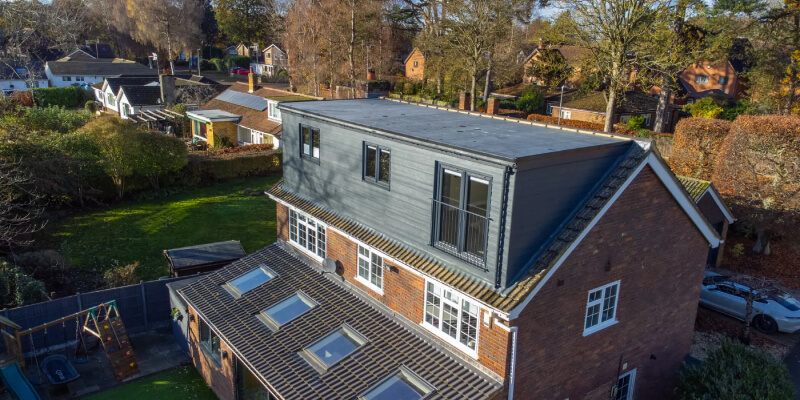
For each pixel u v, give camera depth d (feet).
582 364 37.55
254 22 307.99
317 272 49.65
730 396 38.86
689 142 85.97
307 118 48.73
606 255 35.99
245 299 47.78
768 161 71.31
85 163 91.15
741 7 112.98
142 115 153.99
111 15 279.28
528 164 29.60
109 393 48.67
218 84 181.88
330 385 35.50
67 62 225.97
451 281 33.40
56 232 81.66
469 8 145.38
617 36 95.50
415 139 35.40
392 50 226.58
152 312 60.64
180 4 276.00
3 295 55.26
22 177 75.77
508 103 162.81
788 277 69.26
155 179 102.53
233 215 92.84
